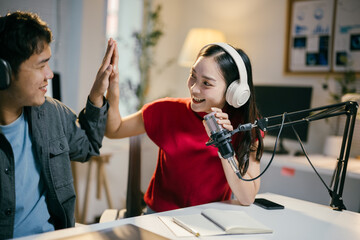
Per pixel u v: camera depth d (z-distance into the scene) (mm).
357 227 1122
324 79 3174
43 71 1070
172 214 1161
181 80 4191
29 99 1069
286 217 1190
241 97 1259
